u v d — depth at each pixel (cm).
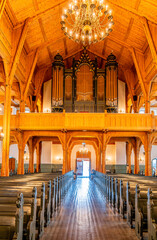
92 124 1803
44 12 1658
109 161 2906
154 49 1590
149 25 1622
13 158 2795
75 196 1375
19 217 385
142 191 633
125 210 827
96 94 2366
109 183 1155
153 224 449
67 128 1803
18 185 789
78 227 691
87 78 2395
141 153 2875
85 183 2294
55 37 2078
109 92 2289
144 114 1814
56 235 612
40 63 2388
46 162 2847
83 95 2362
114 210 950
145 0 1497
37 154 2689
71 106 2345
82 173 3262
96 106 2347
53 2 1652
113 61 2328
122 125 1803
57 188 1019
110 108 2264
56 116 1819
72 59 2677
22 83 1980
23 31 1603
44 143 2881
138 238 589
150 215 478
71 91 2370
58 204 1066
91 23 1296
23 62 1931
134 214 684
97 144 2442
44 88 2703
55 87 2289
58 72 2316
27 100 2409
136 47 2039
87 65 2416
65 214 870
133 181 1030
